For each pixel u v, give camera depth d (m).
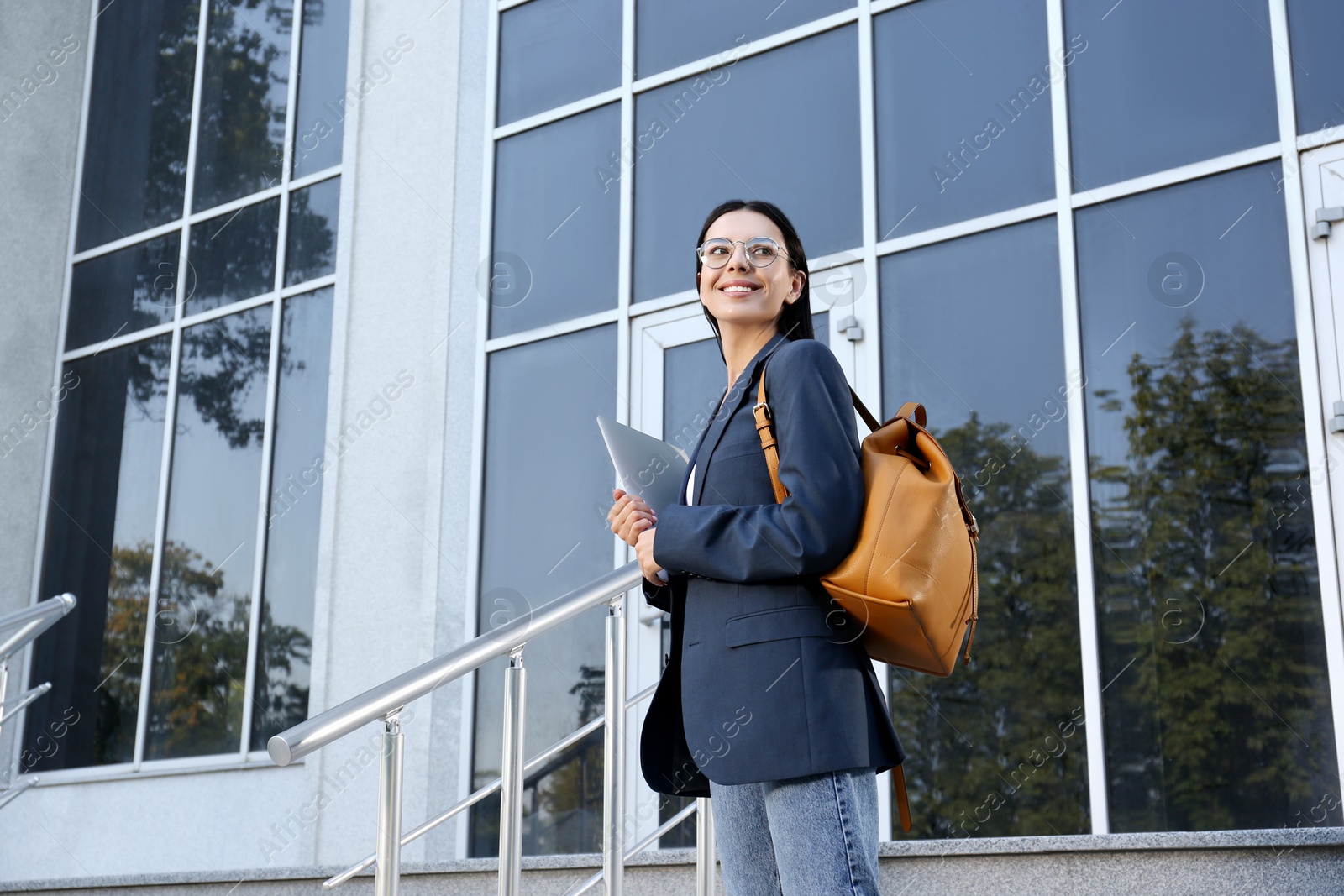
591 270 5.08
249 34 6.60
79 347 6.77
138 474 6.30
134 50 7.08
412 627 5.06
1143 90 4.07
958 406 4.14
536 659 4.77
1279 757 3.41
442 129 5.62
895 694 3.98
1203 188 3.90
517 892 1.94
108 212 6.90
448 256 5.41
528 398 5.09
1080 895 2.50
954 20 4.50
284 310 6.02
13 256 6.79
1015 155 4.26
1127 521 3.78
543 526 4.89
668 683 1.55
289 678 5.45
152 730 5.79
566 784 4.59
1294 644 3.46
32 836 5.93
